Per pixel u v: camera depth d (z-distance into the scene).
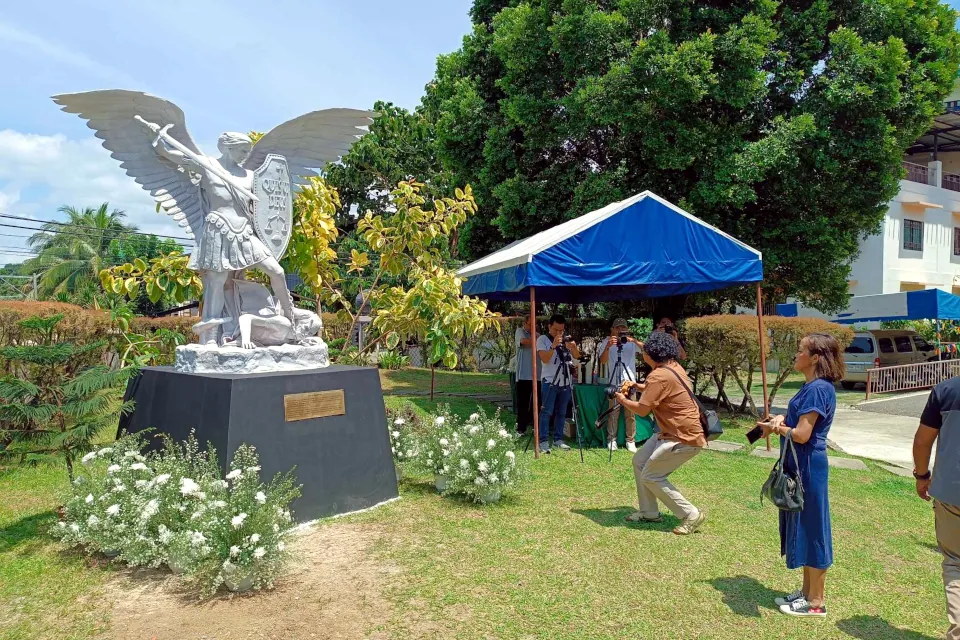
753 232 11.86
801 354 3.74
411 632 3.40
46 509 5.59
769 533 5.10
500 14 13.16
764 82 10.98
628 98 10.57
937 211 23.44
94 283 27.42
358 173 22.94
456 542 4.71
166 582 3.99
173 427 5.24
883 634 3.54
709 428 5.00
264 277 7.11
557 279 7.30
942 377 16.59
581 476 6.76
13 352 4.65
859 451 8.93
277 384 4.98
